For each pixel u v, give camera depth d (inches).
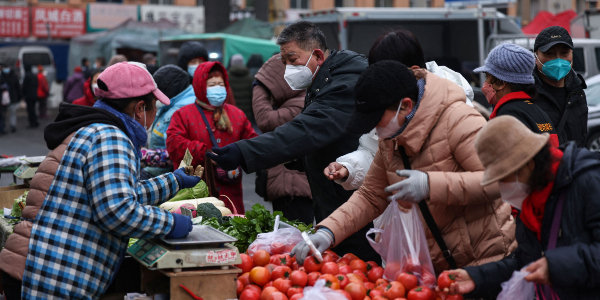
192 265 100.8
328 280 99.3
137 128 108.1
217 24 1120.2
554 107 152.5
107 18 1151.0
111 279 107.0
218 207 164.1
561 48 149.6
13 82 687.1
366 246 143.6
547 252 80.5
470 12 519.2
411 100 94.3
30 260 103.3
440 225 100.3
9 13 1179.3
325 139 129.5
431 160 97.1
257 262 110.9
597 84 433.4
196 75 185.6
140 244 111.2
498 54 131.0
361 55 142.3
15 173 187.2
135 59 873.5
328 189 146.5
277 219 124.3
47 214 103.4
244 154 124.6
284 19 1200.2
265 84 195.0
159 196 114.7
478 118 96.2
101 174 98.6
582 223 81.0
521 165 78.1
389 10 511.2
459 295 96.0
